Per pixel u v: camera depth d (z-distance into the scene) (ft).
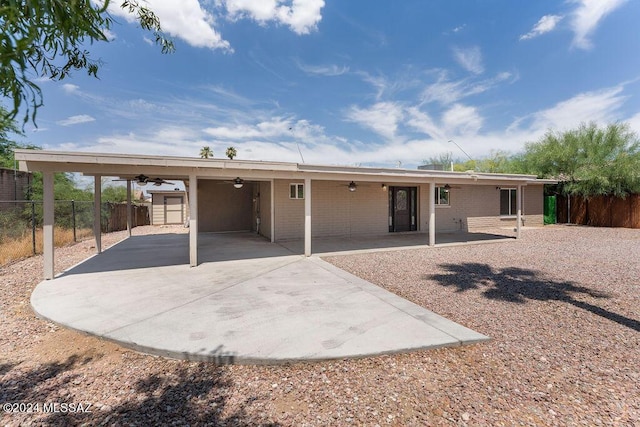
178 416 7.52
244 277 20.17
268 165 24.32
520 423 7.12
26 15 3.92
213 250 30.89
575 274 20.75
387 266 23.58
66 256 28.22
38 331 12.41
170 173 22.36
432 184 32.32
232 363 9.91
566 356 10.15
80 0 4.51
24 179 44.86
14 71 3.93
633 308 14.42
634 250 29.76
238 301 15.38
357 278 19.90
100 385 8.86
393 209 43.93
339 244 34.40
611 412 7.44
